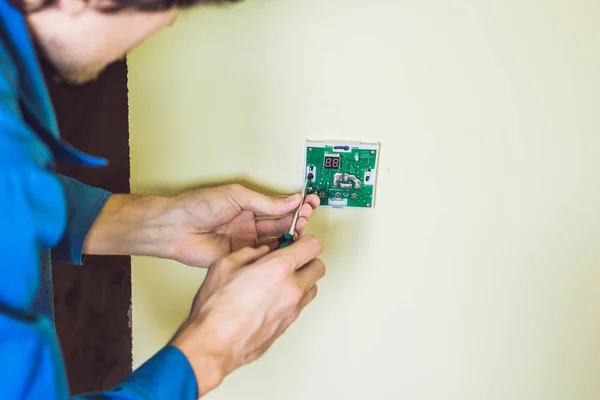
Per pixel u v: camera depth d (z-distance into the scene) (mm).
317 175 952
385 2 860
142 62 885
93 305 1012
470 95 915
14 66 517
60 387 524
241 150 941
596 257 1017
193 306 752
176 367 612
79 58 572
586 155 955
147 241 886
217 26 869
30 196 483
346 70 896
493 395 1118
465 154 949
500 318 1058
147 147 936
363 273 1021
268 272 696
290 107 917
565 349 1081
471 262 1018
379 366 1093
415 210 981
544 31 883
